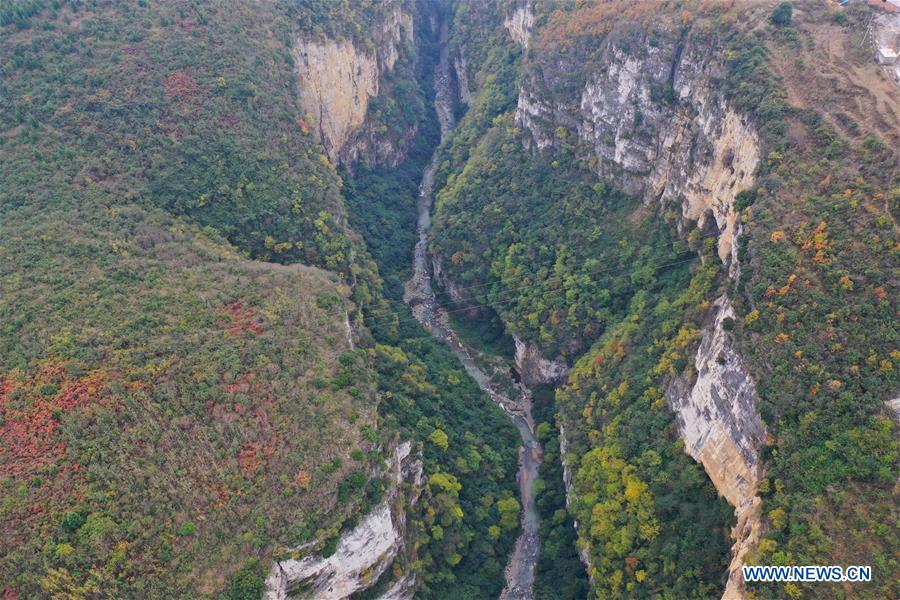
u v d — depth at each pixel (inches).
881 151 2516.0
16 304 2684.5
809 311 2305.6
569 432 3378.4
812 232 2454.5
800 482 2112.5
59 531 2116.1
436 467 3125.0
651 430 2913.4
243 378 2640.3
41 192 3174.2
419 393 3452.3
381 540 2536.9
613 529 2770.7
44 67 3538.4
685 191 3444.9
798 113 2817.4
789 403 2202.3
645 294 3479.3
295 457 2423.7
